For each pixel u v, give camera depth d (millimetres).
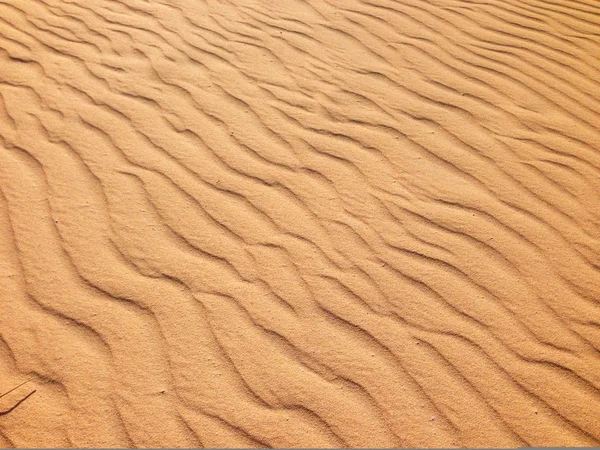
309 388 2270
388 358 2371
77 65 4129
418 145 3453
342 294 2613
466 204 3068
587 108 3770
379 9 4879
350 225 2941
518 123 3641
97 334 2434
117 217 2945
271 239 2859
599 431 2141
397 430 2146
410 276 2693
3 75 4000
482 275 2703
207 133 3504
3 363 2320
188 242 2834
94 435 2117
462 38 4508
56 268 2689
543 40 4500
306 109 3729
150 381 2279
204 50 4305
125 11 4832
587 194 3133
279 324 2490
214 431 2135
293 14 4797
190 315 2516
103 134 3477
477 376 2307
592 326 2492
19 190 3074
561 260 2771
